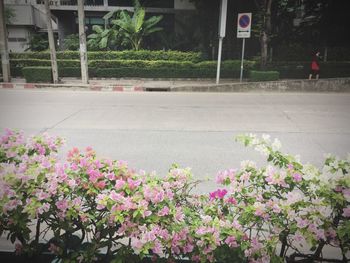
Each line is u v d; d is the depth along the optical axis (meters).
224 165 5.57
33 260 2.51
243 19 15.30
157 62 18.00
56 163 2.43
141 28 19.00
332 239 2.20
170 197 2.28
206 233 2.11
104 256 2.42
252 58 19.75
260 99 12.91
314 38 20.88
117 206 2.08
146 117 9.17
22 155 2.71
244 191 2.44
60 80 16.77
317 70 16.50
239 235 2.13
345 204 2.18
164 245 2.08
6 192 2.11
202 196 2.58
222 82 17.36
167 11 22.59
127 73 18.14
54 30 27.34
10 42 26.14
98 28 19.77
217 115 9.59
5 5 24.66
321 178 2.25
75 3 22.33
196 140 7.00
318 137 7.32
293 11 20.30
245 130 7.89
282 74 18.56
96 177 2.31
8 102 11.38
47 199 2.14
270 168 2.38
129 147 6.48
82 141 6.82
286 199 2.25
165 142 6.83
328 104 11.88
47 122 8.41
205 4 21.22
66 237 2.41
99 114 9.48
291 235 2.47
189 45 21.61
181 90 15.18
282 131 7.82
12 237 2.28
